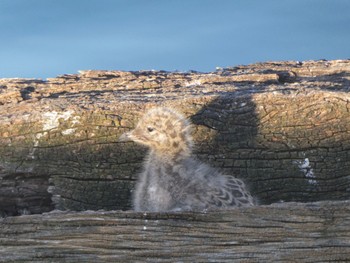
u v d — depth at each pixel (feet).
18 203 69.62
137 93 74.64
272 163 67.72
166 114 69.92
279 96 68.03
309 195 67.51
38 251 57.41
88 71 80.69
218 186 68.44
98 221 57.26
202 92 72.64
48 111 68.90
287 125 67.67
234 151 68.69
